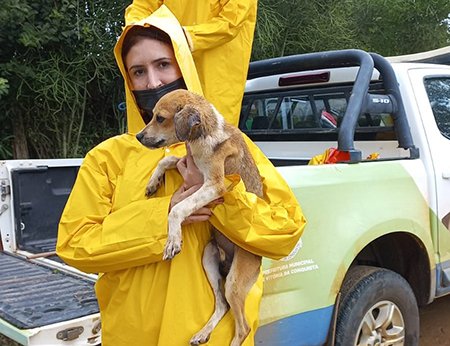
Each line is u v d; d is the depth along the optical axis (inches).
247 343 87.1
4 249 163.2
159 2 111.2
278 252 87.1
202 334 82.4
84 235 85.1
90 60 278.8
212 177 82.9
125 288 85.8
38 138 295.9
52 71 264.5
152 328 83.8
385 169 137.6
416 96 154.3
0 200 163.2
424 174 147.3
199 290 84.1
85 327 98.3
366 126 161.8
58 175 177.5
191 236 86.0
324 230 118.5
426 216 145.6
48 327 94.4
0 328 99.1
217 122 86.0
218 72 99.4
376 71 157.9
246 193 84.0
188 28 95.9
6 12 238.1
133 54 92.7
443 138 156.6
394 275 136.9
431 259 147.1
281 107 182.4
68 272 136.1
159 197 87.7
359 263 151.6
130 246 81.4
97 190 89.0
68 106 280.8
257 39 315.9
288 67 163.9
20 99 275.3
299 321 112.4
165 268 84.4
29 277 131.7
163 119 85.4
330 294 118.0
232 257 90.9
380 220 129.7
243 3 99.4
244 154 90.7
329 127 168.7
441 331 185.3
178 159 88.3
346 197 124.8
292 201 93.5
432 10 474.9
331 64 154.3
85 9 277.0
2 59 268.2
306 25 358.6
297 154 177.3
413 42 497.4
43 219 173.0
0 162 163.5
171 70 93.3
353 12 460.1
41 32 254.1
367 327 130.7
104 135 316.5
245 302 87.8
